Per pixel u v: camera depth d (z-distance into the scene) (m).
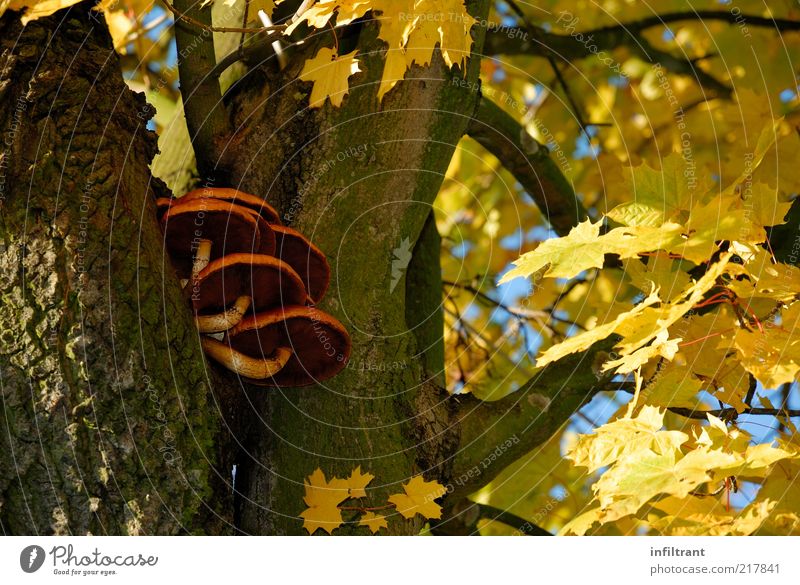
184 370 2.47
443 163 2.68
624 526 2.69
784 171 2.74
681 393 2.54
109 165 2.49
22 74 2.50
